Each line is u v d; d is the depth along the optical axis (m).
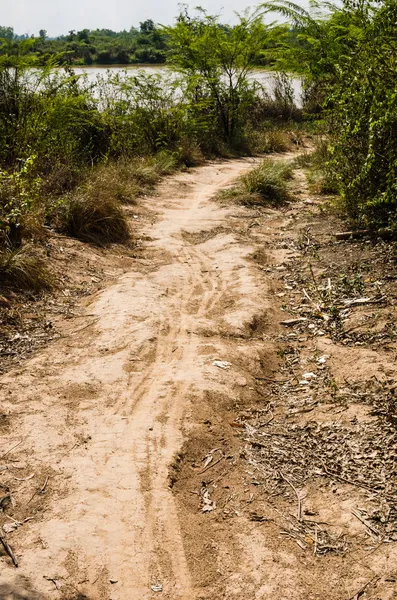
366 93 7.91
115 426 4.29
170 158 14.55
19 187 7.76
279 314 6.24
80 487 3.67
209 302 6.53
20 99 11.67
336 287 6.59
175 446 4.13
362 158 8.14
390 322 5.60
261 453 4.11
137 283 6.84
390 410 4.31
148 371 5.03
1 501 3.55
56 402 4.53
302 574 3.10
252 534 3.39
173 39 20.27
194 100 19.11
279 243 8.42
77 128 13.95
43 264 6.84
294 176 13.21
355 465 3.86
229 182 12.83
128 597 3.01
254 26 19.56
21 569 3.09
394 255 7.19
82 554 3.21
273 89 24.58
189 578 3.13
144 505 3.59
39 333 5.64
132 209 10.16
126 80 16.62
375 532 3.31
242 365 5.16
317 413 4.45
